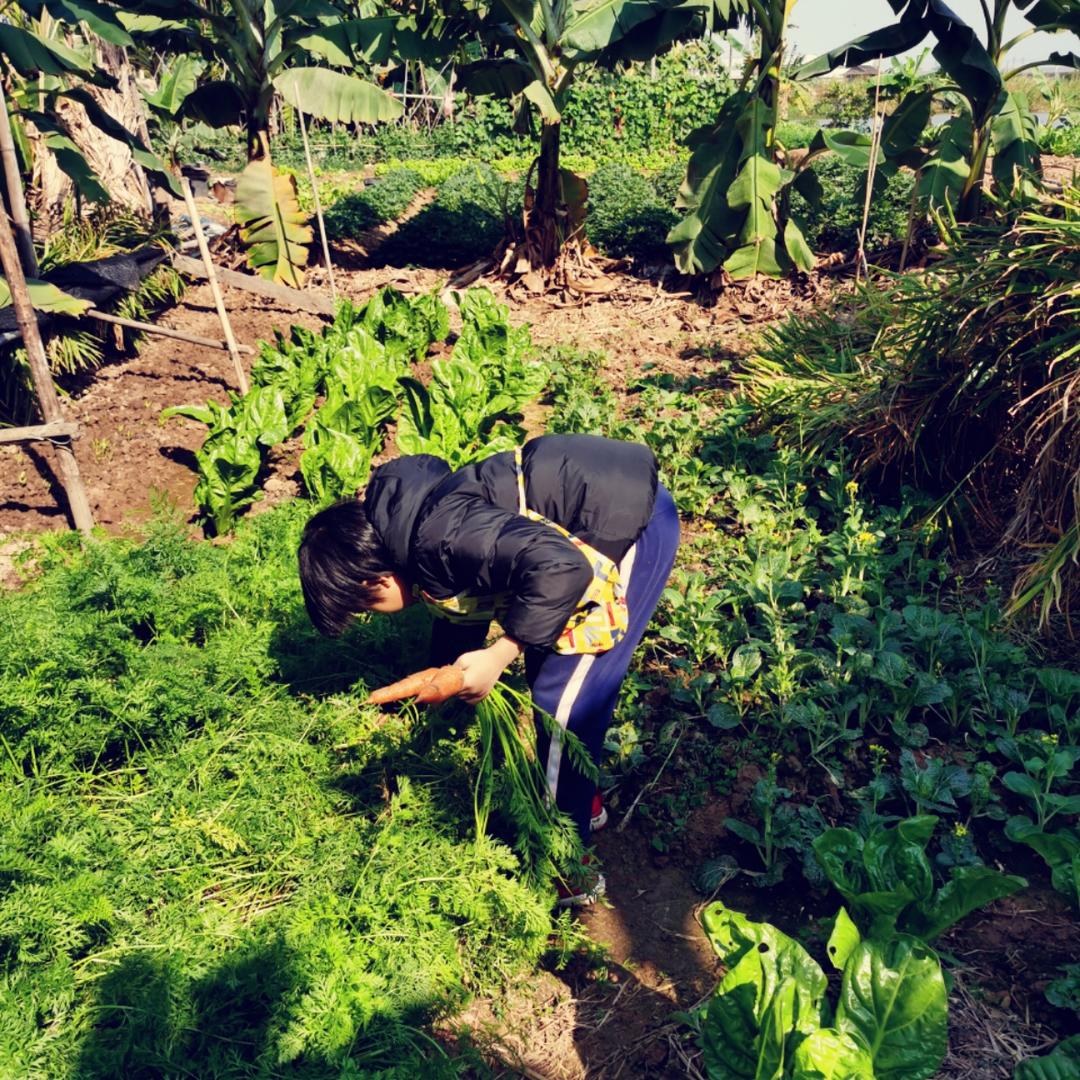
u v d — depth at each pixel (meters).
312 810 3.16
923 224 10.49
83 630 3.52
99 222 9.77
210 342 7.15
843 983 2.38
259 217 11.05
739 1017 2.30
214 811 3.06
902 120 10.37
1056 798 3.23
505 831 3.16
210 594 3.99
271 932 2.68
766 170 9.34
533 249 10.91
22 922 2.51
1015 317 4.54
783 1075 2.19
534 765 3.02
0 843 2.71
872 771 3.59
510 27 10.70
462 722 3.45
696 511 5.46
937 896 2.74
